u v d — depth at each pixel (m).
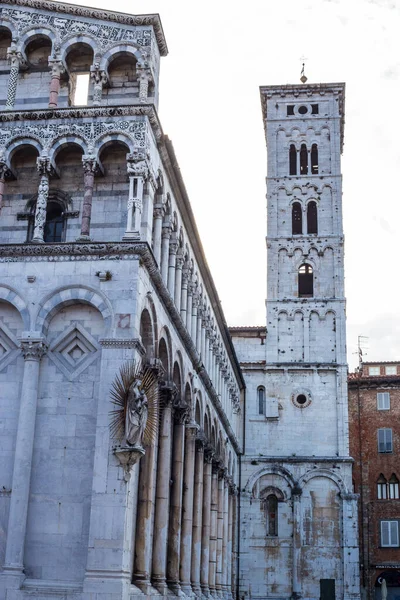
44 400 32.44
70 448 31.72
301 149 84.00
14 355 33.25
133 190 34.81
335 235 79.50
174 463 41.72
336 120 84.06
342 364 75.25
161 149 38.03
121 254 33.28
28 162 37.72
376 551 84.00
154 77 39.47
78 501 31.03
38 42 40.12
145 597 32.62
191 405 46.28
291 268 79.06
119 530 29.67
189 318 47.56
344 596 67.88
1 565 30.55
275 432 74.19
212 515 55.22
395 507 85.12
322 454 73.00
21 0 39.94
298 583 68.88
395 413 88.19
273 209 81.31
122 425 30.62
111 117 36.19
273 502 72.44
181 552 43.09
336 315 77.00
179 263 44.38
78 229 36.25
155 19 39.16
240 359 76.75
